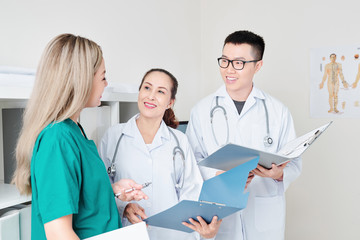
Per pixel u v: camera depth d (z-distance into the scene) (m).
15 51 1.40
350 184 2.47
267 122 1.61
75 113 0.88
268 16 2.63
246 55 1.51
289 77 2.59
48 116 0.81
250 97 1.63
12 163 1.14
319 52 2.50
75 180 0.80
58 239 0.74
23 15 1.42
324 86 2.50
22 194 0.89
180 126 1.85
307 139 1.18
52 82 0.81
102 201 0.90
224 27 2.80
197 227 1.10
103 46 1.86
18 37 1.41
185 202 0.91
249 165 1.05
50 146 0.78
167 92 1.31
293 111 2.60
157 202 1.27
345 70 2.44
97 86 0.90
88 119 1.31
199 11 2.86
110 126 1.42
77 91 0.82
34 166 0.79
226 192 1.10
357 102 2.42
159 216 0.99
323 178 2.54
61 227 0.74
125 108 1.66
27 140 0.82
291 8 2.56
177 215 1.01
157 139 1.32
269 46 2.64
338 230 2.51
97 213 0.89
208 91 2.89
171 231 1.31
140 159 1.28
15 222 0.92
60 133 0.80
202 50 2.90
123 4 2.00
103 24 1.85
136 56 2.12
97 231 0.88
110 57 1.91
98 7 1.81
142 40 2.17
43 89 0.82
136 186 1.04
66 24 1.63
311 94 2.54
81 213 0.85
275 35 2.62
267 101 1.67
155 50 2.30
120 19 1.98
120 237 0.75
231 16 2.77
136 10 2.11
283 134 1.65
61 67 0.81
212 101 1.70
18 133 1.12
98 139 1.37
